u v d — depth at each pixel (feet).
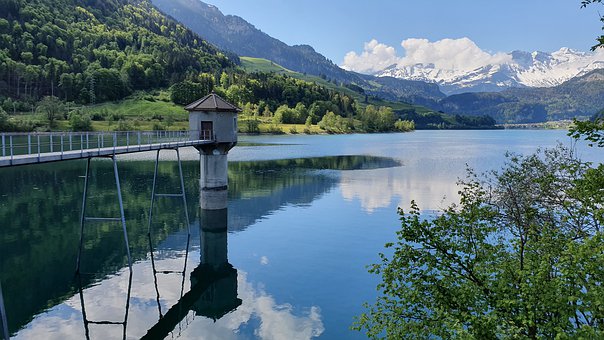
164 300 95.35
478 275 47.98
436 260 48.08
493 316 39.40
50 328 81.56
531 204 57.98
